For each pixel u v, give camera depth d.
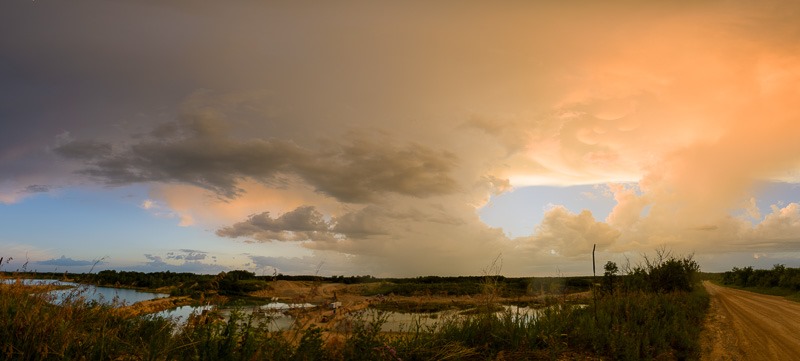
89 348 5.23
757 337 11.40
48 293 6.39
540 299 11.27
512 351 7.59
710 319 15.48
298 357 5.41
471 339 7.79
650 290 24.56
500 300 9.07
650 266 29.16
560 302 11.05
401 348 6.47
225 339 5.50
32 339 4.80
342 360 5.67
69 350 5.00
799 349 9.91
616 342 8.24
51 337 4.96
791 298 32.19
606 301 13.29
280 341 5.77
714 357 8.64
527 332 8.30
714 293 35.84
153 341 5.53
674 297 19.70
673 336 9.59
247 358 5.31
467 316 8.28
